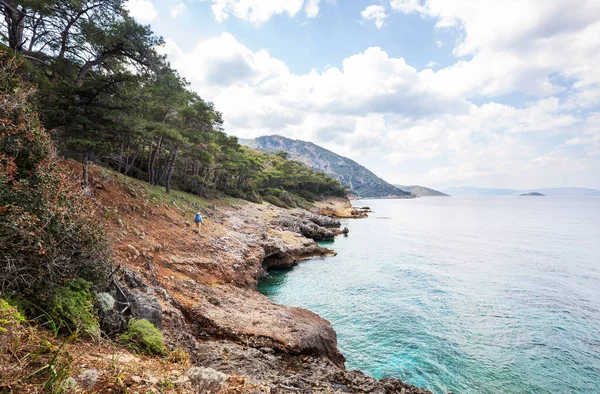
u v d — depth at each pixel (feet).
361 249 146.61
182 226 74.08
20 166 20.10
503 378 45.57
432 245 158.61
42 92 45.83
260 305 51.70
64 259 19.85
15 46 61.72
